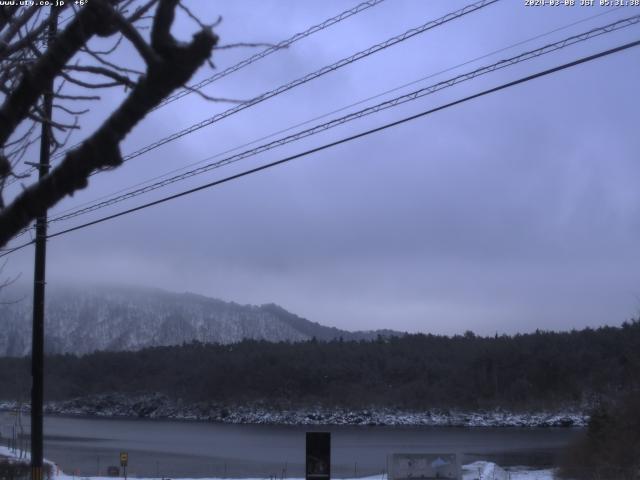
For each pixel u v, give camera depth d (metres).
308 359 155.75
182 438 95.12
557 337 135.00
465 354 146.25
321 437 17.72
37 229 18.77
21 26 4.02
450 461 19.31
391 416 133.38
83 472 47.16
